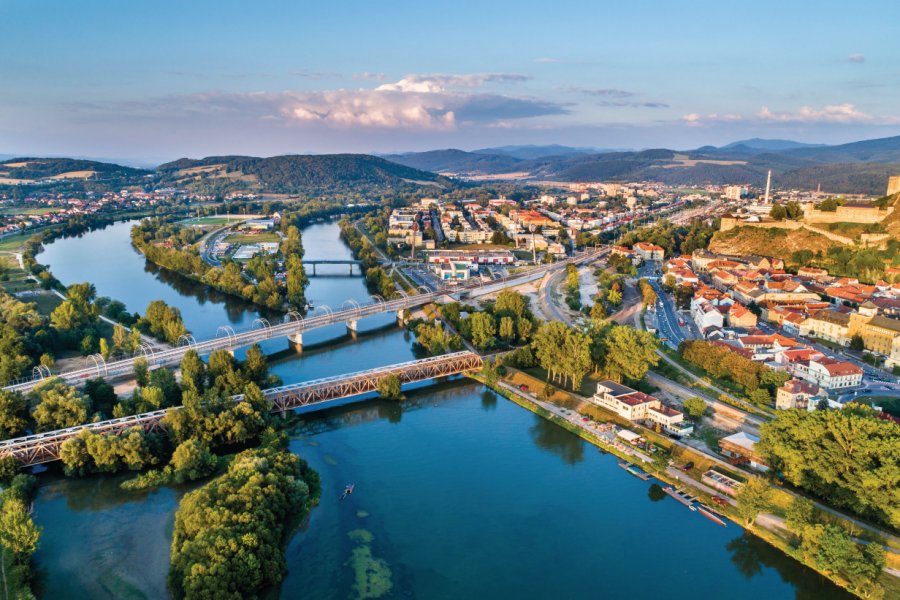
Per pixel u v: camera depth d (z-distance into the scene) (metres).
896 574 150.00
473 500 189.62
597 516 181.38
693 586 153.50
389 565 159.25
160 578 151.00
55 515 178.25
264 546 147.12
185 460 192.88
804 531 158.12
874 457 168.62
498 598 148.12
